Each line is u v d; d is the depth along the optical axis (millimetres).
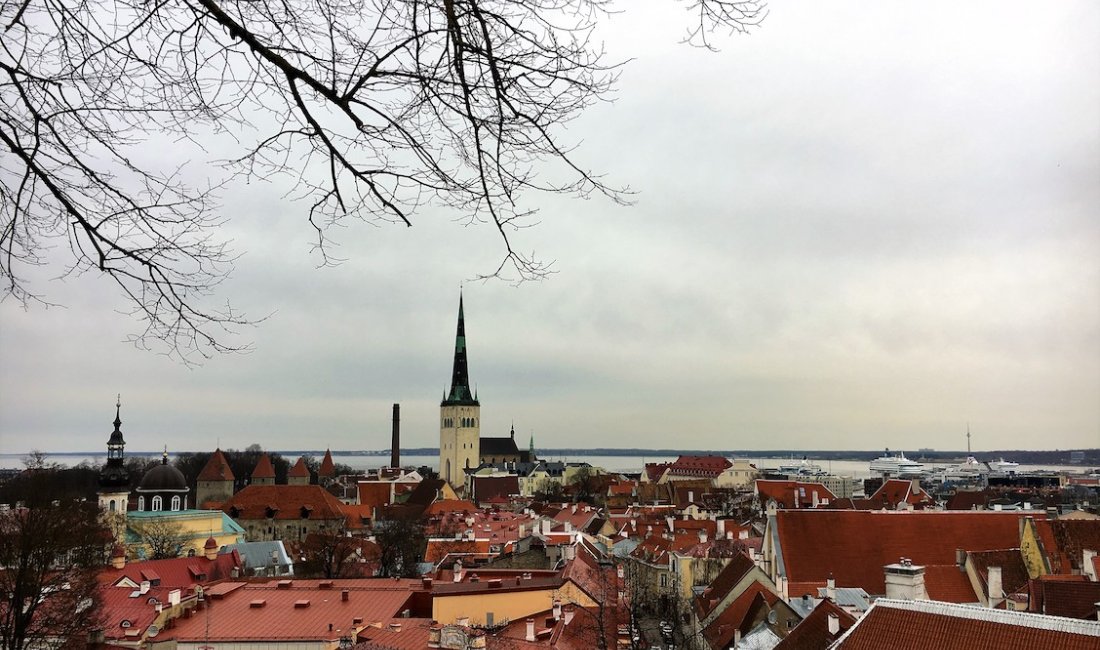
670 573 131000
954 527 101750
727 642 82375
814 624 62500
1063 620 39062
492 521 191000
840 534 100312
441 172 13836
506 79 13195
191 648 69938
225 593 79875
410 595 78188
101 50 13133
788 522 100875
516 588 72250
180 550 150875
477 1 12734
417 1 12773
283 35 13242
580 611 66625
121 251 14305
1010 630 40531
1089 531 90562
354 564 143500
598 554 118000
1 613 68938
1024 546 90812
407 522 173125
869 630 45906
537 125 13602
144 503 184250
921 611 44688
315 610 75312
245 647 69875
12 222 13977
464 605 71062
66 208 13828
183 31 13023
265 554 138000
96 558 95500
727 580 98375
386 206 14031
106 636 71000
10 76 13008
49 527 77125
